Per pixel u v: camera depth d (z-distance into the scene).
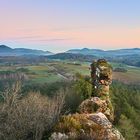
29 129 23.89
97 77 32.56
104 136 21.44
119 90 66.12
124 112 49.44
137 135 44.56
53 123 23.77
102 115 23.70
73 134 20.84
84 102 28.75
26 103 26.31
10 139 23.23
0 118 24.88
